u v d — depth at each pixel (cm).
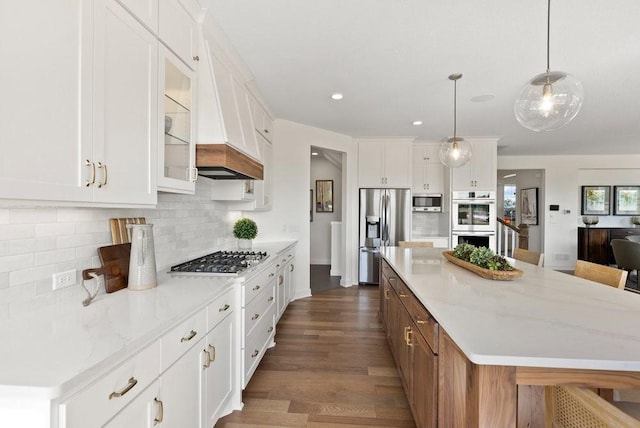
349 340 310
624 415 74
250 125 280
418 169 585
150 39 150
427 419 151
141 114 144
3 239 116
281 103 369
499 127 470
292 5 191
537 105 189
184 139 194
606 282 202
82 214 151
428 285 185
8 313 118
